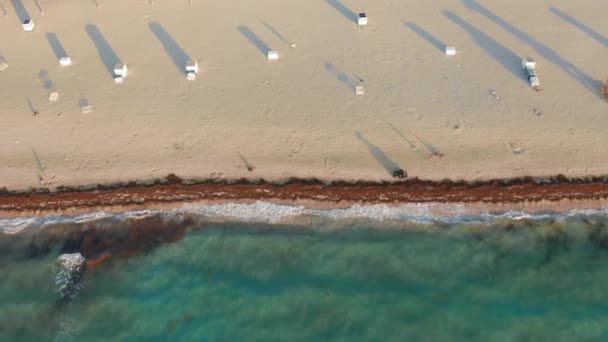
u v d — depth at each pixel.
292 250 34.78
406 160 37.34
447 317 31.38
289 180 37.03
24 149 38.97
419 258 33.94
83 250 35.03
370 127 39.09
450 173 36.59
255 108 40.50
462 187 36.03
